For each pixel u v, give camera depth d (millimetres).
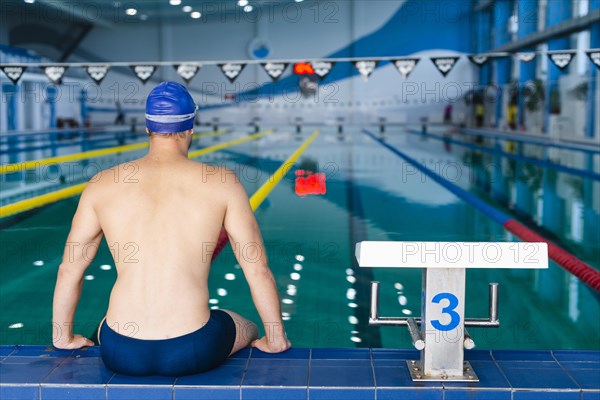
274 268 3455
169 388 1488
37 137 15250
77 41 20375
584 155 10336
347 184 6902
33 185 6797
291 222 4805
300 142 13516
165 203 1549
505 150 11422
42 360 1642
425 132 16875
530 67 15812
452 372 1534
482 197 6117
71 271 1617
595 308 2840
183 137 1619
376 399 1487
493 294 1602
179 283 1520
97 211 1569
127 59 20562
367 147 12172
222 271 3338
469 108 20016
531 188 6758
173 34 20328
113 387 1493
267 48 20203
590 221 4953
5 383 1500
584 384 1493
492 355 1679
